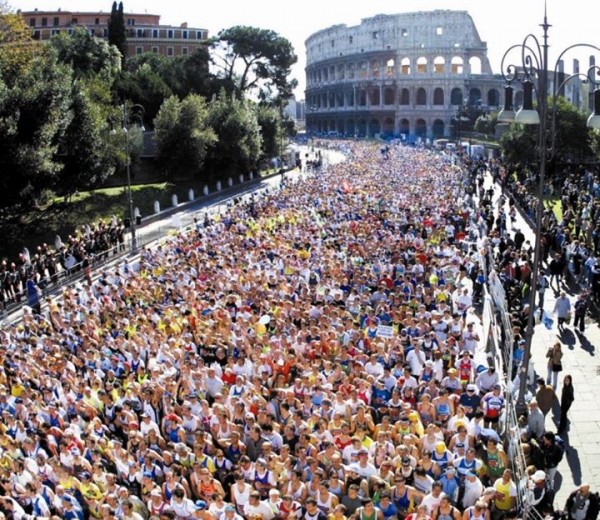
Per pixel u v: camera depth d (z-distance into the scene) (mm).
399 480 13172
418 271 30281
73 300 28078
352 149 127500
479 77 166875
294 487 13312
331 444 14336
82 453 15562
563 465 17844
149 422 16094
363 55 177500
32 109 45156
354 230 39375
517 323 23781
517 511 13000
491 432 15906
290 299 26250
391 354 19969
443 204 48906
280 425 16625
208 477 13711
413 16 169875
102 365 20844
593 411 20781
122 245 45531
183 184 74938
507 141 78500
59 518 12773
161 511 13102
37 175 46125
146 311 25391
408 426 15242
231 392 17953
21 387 18984
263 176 92312
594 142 72062
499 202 53094
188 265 32500
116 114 64688
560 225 39031
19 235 49688
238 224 44281
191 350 21625
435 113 169375
